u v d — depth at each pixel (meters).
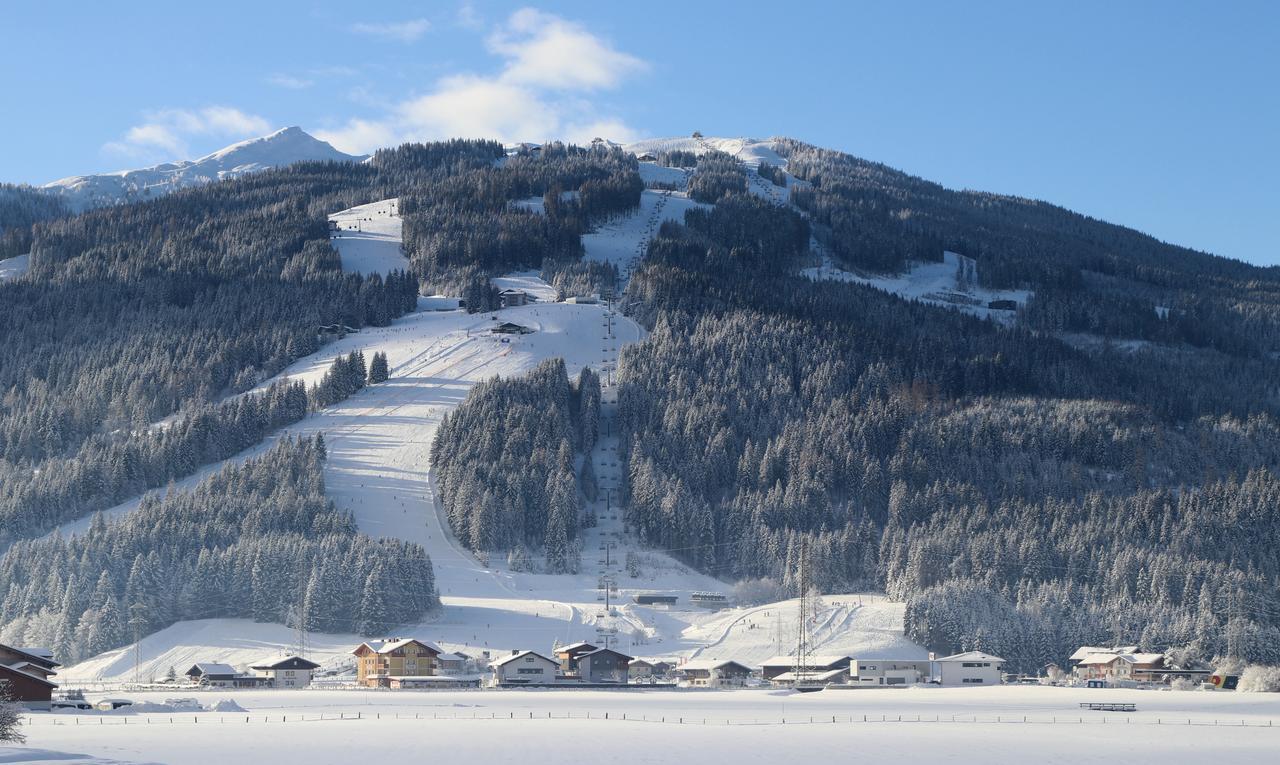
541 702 159.75
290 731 120.38
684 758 102.88
